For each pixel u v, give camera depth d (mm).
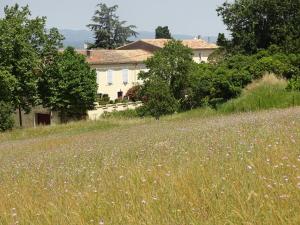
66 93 60781
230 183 5320
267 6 55531
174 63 49688
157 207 4871
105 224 4664
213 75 39250
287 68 38031
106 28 125375
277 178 5184
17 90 53906
